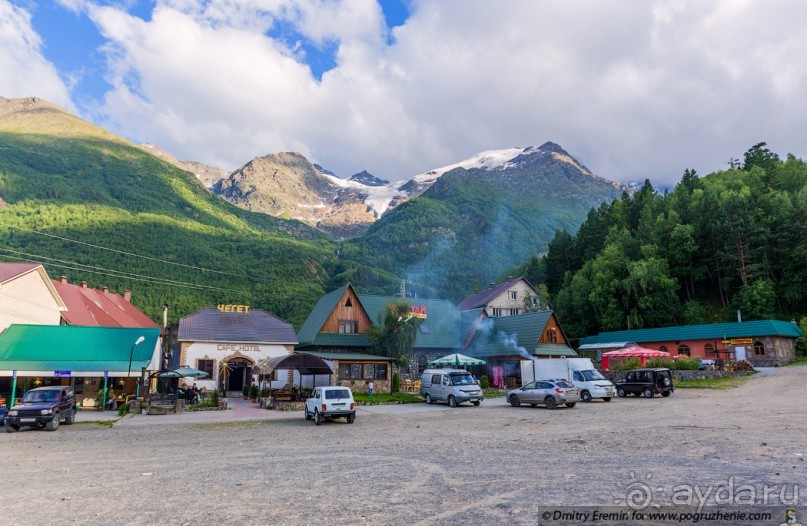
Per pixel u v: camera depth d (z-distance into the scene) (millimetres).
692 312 70188
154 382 44062
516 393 31062
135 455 15258
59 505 9273
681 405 26734
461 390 32000
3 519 8414
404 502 8914
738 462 11594
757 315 65625
